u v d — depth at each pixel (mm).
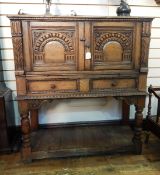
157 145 2195
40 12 2125
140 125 1927
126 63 1745
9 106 2105
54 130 2332
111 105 2477
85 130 2340
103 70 1729
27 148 1843
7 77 2219
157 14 2295
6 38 2127
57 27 1600
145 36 1697
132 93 1784
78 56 1672
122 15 1821
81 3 2170
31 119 2283
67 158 1960
